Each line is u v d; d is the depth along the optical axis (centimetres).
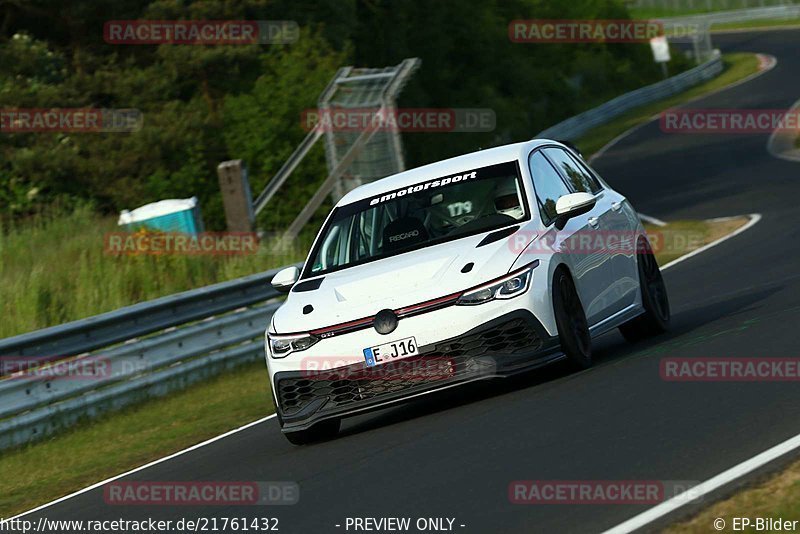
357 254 2908
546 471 1912
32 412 3897
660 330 3344
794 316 3031
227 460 2814
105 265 6084
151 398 4316
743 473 1705
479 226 2808
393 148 8150
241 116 10362
